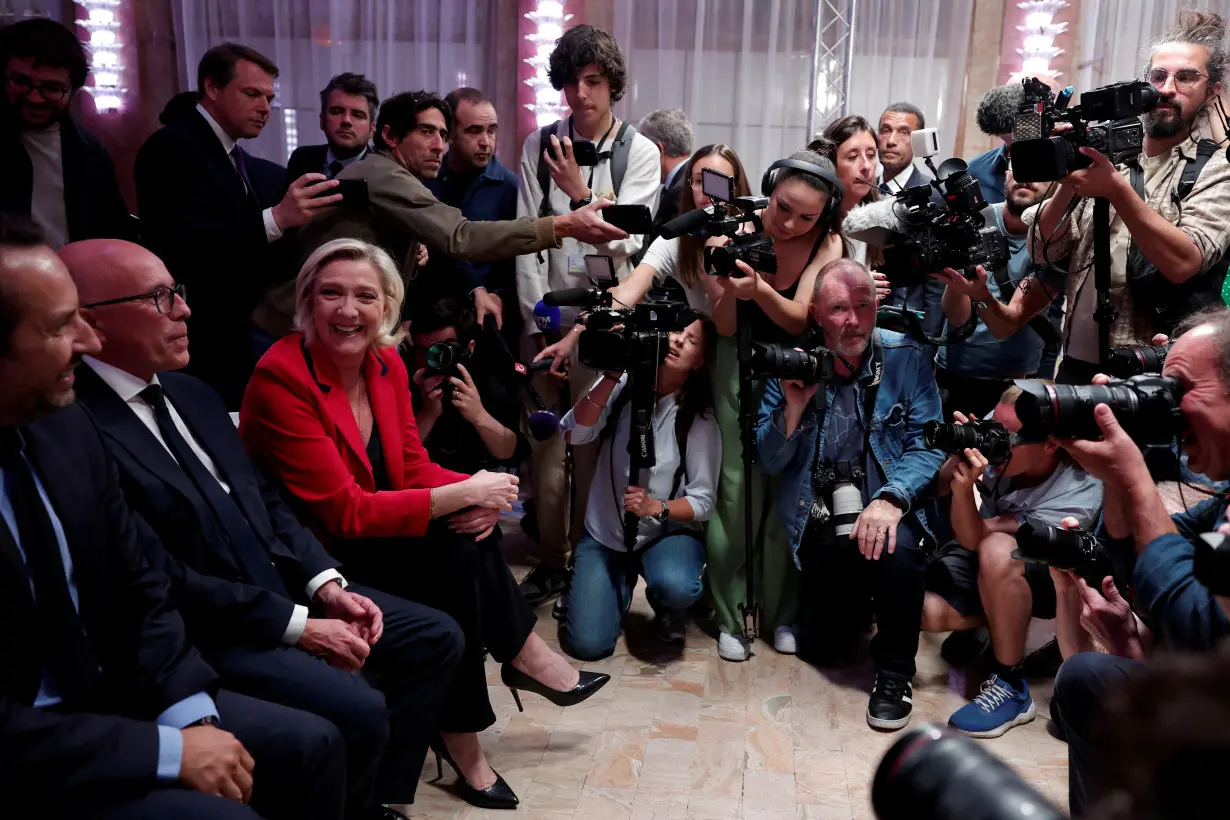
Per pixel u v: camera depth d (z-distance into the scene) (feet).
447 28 19.08
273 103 19.26
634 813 7.68
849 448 9.61
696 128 19.11
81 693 5.21
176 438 6.56
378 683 7.25
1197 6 17.90
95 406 6.25
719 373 10.23
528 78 19.12
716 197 8.82
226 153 9.95
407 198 9.36
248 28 19.17
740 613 10.41
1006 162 12.94
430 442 9.68
